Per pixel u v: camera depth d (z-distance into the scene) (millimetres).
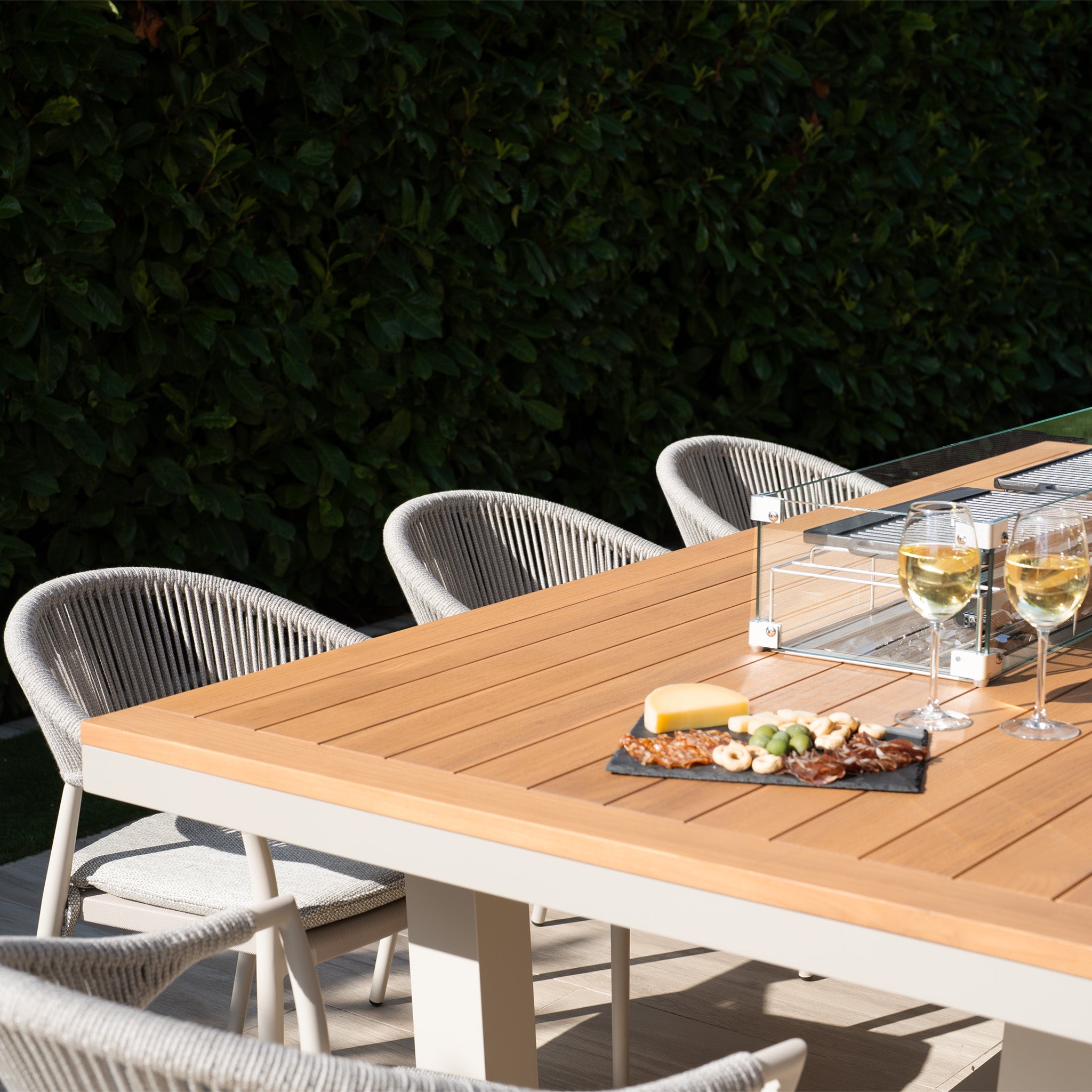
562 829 1309
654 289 5762
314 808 1480
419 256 4672
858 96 6320
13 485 3883
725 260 5699
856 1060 2324
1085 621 1918
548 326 5070
